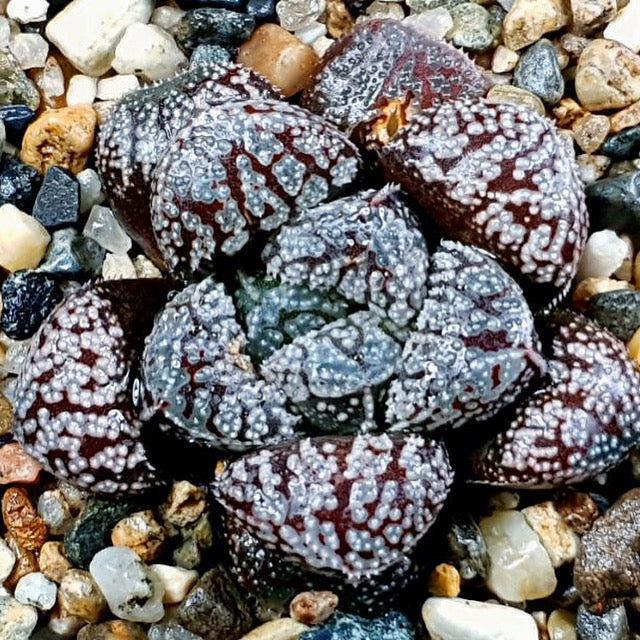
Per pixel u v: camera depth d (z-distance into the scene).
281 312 0.08
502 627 0.09
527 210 0.08
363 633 0.09
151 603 0.09
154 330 0.09
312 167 0.08
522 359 0.08
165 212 0.09
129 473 0.09
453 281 0.08
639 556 0.09
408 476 0.08
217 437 0.08
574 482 0.09
